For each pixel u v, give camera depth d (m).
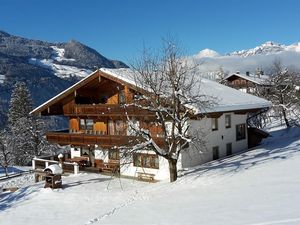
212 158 30.30
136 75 26.19
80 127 34.97
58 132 36.44
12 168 49.94
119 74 29.16
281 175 18.94
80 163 33.44
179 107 22.89
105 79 31.05
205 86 34.56
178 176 24.59
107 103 33.09
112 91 32.56
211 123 30.16
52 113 35.03
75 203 21.89
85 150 34.62
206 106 25.36
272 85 54.97
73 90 32.56
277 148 30.94
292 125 48.47
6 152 51.34
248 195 15.25
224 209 13.27
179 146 24.02
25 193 25.84
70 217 18.80
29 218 19.75
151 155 28.58
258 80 75.31
